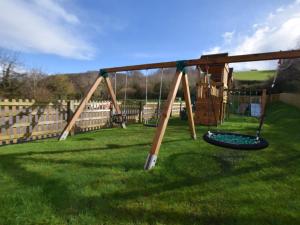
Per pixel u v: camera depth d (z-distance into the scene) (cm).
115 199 237
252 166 351
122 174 307
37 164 346
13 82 1622
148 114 1131
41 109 591
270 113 1497
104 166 339
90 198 237
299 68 2156
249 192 259
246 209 221
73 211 213
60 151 429
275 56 337
